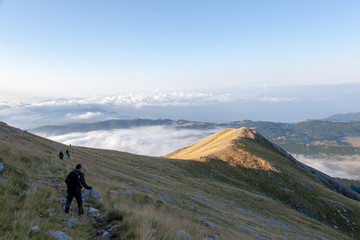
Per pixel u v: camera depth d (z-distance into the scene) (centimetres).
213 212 2544
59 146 4178
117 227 736
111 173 2745
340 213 5422
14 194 736
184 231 929
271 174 6919
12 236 475
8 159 1130
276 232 2702
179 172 5838
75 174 830
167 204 1767
